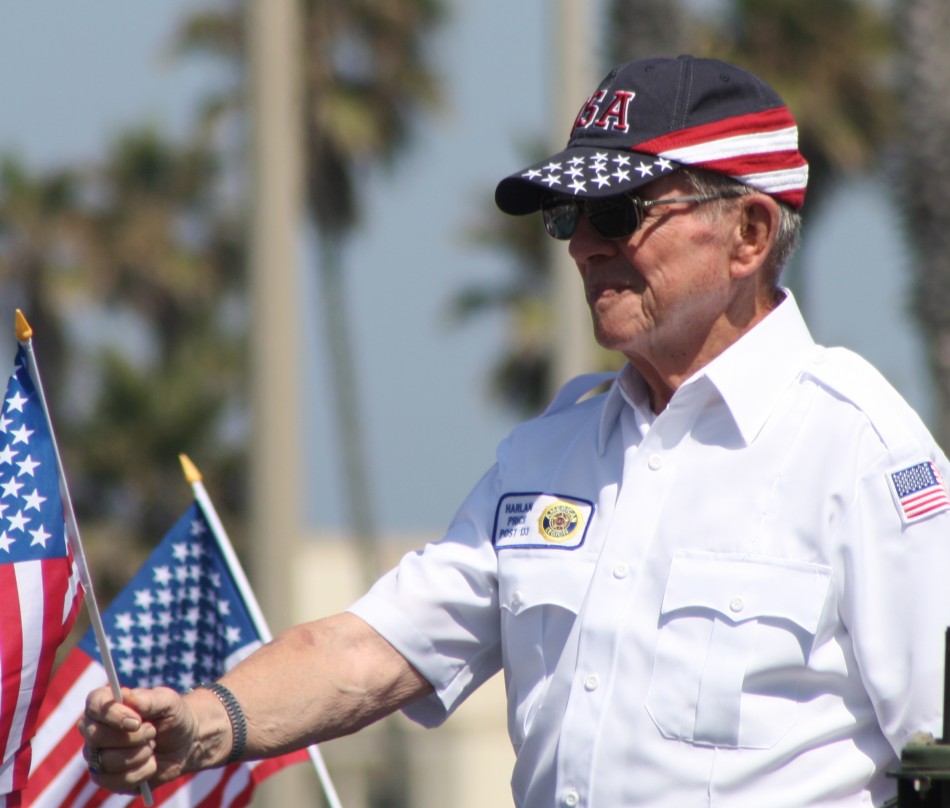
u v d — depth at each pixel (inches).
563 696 414.6
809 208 3358.8
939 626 389.1
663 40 2404.0
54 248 4566.9
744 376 416.2
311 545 2933.1
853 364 421.1
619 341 421.7
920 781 362.0
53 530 438.0
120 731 391.2
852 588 394.3
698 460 415.2
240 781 545.3
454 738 2153.1
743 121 421.4
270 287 1011.9
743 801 391.9
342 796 2208.4
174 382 3720.5
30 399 433.4
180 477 3718.0
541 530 433.1
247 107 1026.1
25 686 435.5
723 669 394.6
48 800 529.3
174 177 4579.2
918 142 2524.6
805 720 394.0
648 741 398.6
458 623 450.6
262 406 1008.9
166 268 4537.4
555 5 1114.1
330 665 438.9
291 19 1031.0
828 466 403.2
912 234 2549.2
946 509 394.0
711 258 418.0
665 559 407.8
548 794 419.5
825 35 3134.8
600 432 438.9
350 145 3690.9
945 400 2511.1
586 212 418.6
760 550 401.4
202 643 552.1
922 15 2534.5
